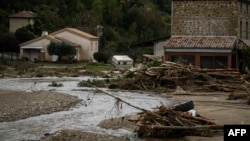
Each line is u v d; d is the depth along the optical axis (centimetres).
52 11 13962
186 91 5431
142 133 2950
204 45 6562
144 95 5209
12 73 8112
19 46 10619
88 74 8344
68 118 3588
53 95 4794
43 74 8081
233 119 3509
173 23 7025
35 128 3183
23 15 12700
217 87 5431
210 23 6894
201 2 6906
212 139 2867
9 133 3009
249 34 7450
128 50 12231
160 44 7662
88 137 2823
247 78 5531
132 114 3759
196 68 5688
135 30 14650
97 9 14638
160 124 2948
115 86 5912
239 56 6794
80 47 11219
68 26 13538
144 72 5841
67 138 2794
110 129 3162
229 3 6800
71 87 6069
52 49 10381
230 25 6812
